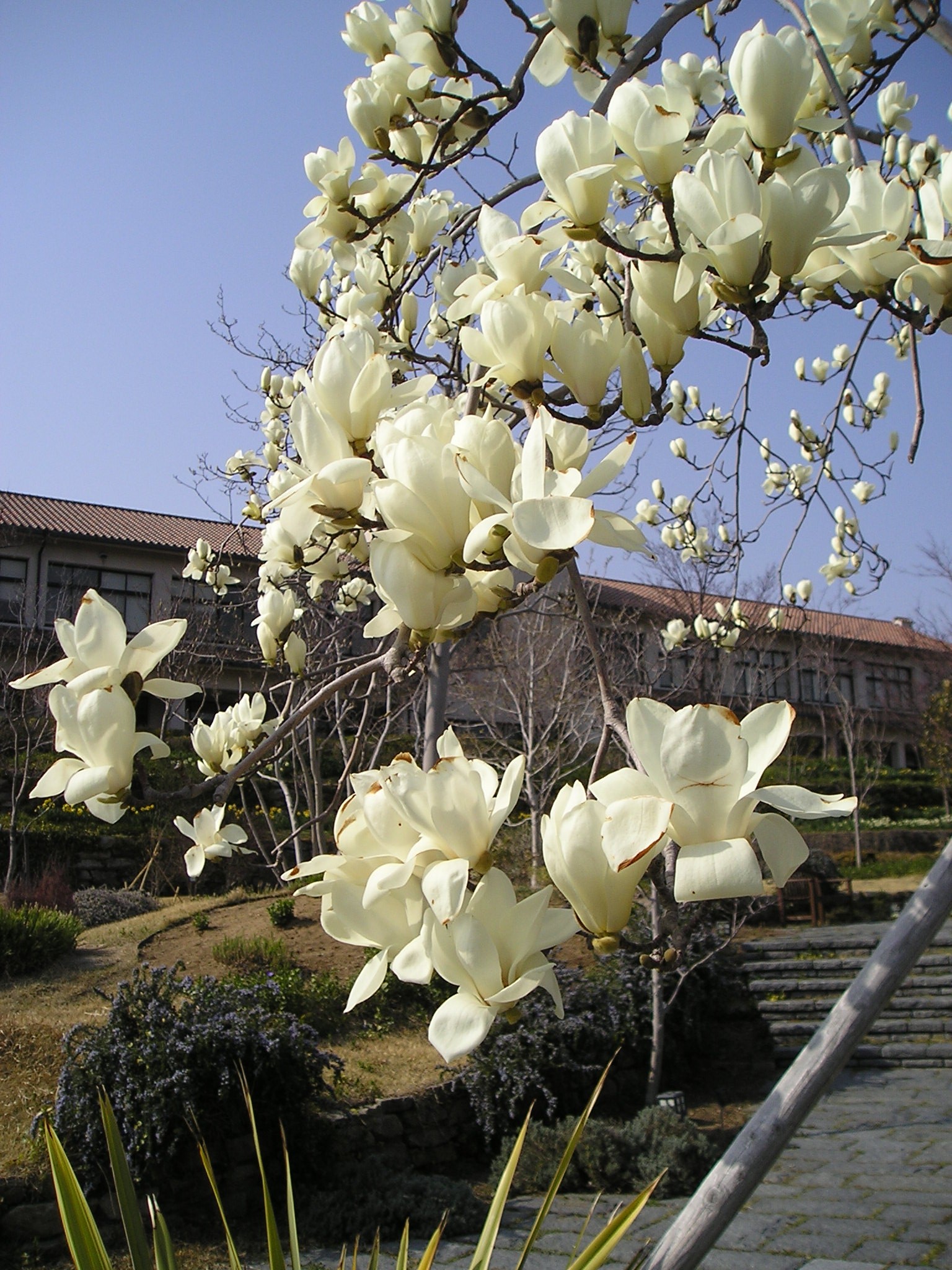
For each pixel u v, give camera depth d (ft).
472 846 3.33
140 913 42.98
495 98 7.92
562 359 4.40
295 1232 6.07
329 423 4.38
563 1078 25.26
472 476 3.41
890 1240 17.53
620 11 5.92
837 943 38.65
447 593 3.77
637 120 4.20
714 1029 32.50
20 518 70.69
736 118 4.37
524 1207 20.18
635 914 27.73
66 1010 27.07
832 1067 2.98
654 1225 18.58
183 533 75.61
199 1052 19.71
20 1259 16.93
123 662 4.49
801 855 2.79
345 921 3.49
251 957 30.55
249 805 51.78
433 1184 20.01
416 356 8.27
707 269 4.47
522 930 3.19
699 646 20.11
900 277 4.91
